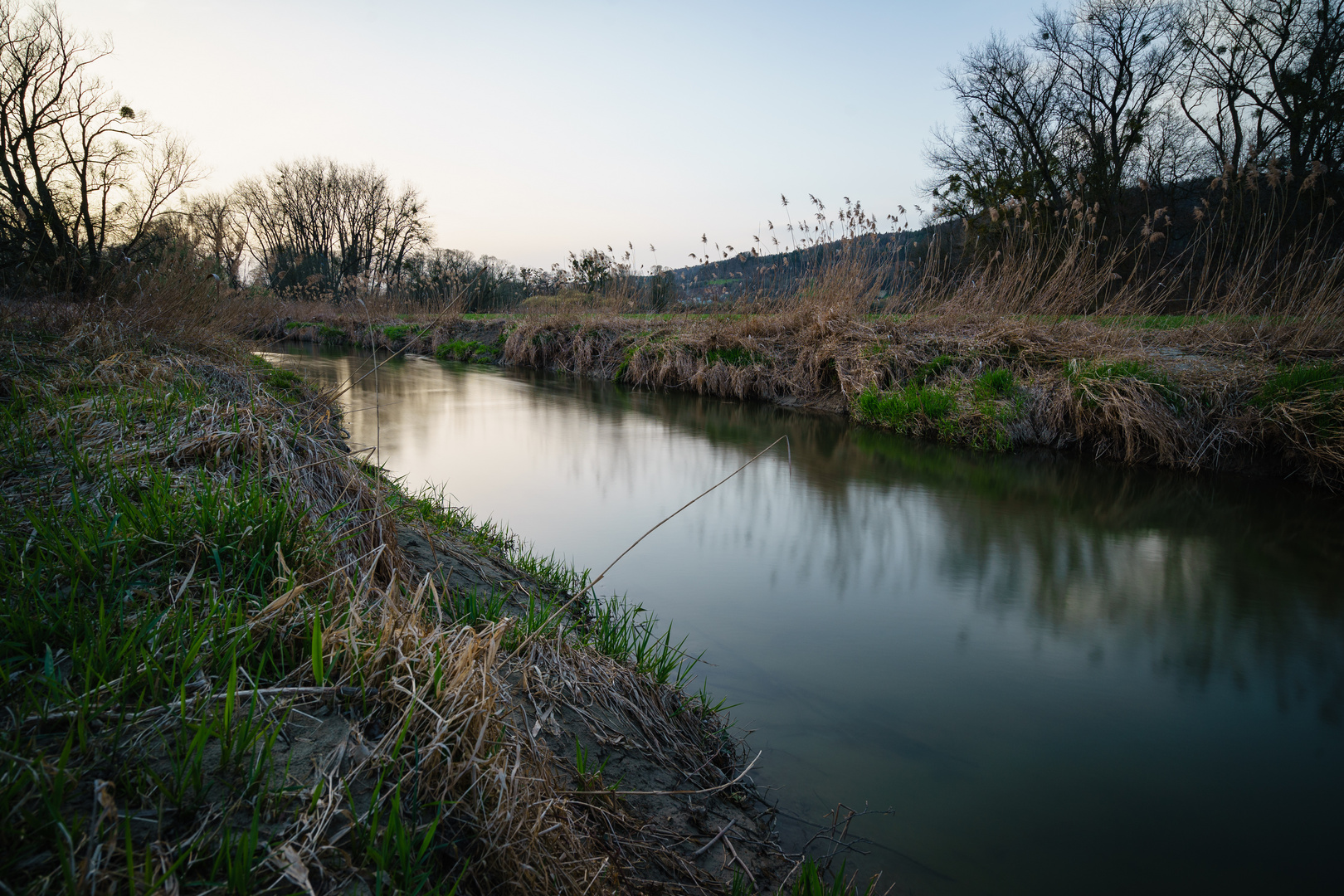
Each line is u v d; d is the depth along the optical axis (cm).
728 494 610
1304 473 640
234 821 132
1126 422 702
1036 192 2298
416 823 142
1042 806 234
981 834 220
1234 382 704
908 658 338
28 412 322
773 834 213
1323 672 333
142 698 150
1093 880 202
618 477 648
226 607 187
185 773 138
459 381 1320
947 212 2244
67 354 489
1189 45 2053
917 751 263
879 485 646
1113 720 290
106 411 328
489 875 143
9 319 552
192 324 691
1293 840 222
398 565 277
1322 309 770
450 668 175
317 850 130
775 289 1288
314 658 171
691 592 404
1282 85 1862
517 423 902
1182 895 198
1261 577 449
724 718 277
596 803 185
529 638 238
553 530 497
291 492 273
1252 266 845
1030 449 774
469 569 333
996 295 1035
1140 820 230
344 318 1989
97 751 138
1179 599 415
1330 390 629
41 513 220
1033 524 546
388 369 1461
